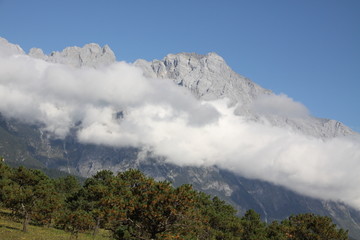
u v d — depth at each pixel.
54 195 83.62
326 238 92.50
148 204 42.00
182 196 41.69
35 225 91.69
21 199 75.00
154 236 42.50
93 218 73.69
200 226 45.59
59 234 80.06
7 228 75.06
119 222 44.00
